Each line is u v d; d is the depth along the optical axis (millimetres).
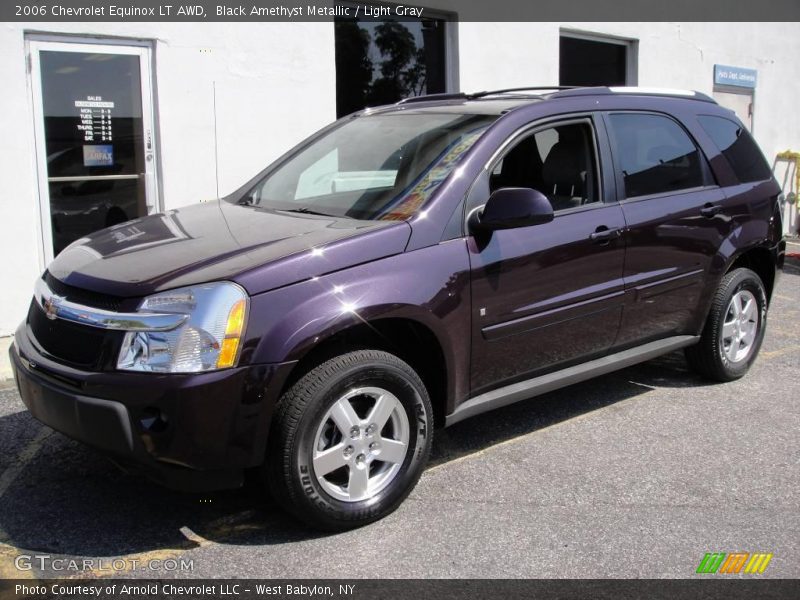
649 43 11336
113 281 3303
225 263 3324
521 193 3732
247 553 3311
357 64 8531
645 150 4816
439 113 4551
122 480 3973
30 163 6363
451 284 3701
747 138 5645
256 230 3766
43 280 3785
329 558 3275
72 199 6699
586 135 4520
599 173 4500
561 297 4195
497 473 4086
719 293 5262
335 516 3406
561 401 5164
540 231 4098
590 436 4574
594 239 4305
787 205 13859
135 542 3395
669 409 5020
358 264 3471
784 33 13594
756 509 3734
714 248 5090
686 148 5098
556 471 4113
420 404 3627
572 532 3502
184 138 7078
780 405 5102
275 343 3188
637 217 4570
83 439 3219
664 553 3342
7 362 5695
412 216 3727
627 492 3887
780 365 6008
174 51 6922
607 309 4449
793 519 3643
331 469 3398
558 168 4395
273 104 7535
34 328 3629
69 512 3648
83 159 6699
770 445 4465
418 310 3562
